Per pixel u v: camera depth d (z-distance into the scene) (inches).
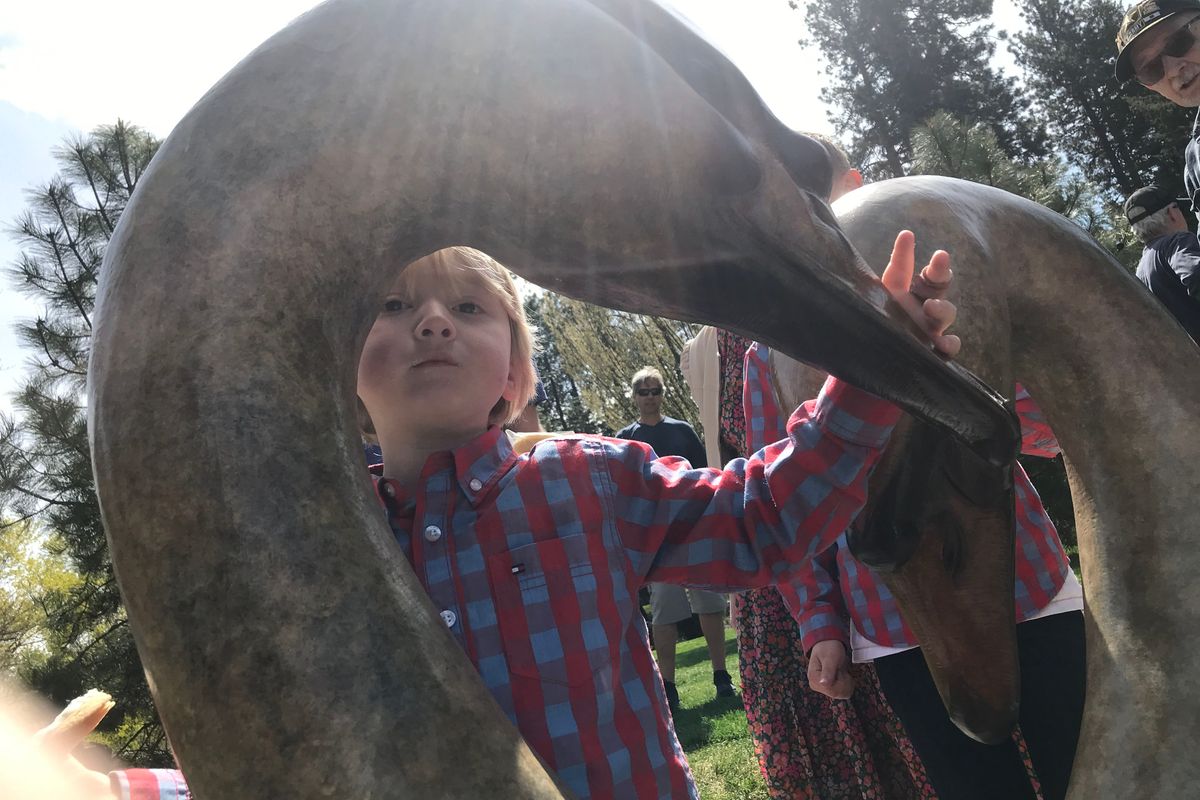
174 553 25.6
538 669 51.0
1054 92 1606.8
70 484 400.5
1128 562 43.4
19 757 54.8
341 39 30.6
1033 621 75.1
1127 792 37.9
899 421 44.1
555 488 56.1
